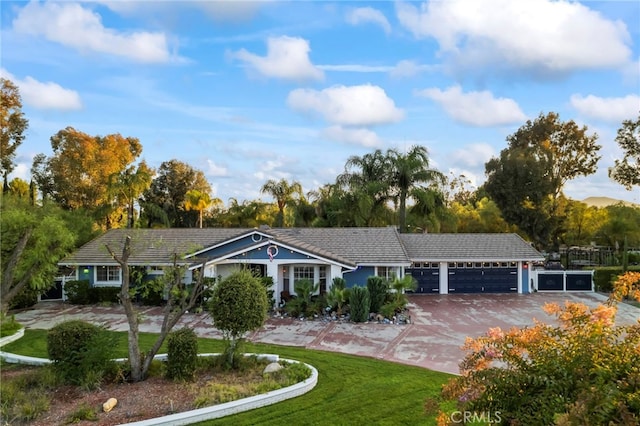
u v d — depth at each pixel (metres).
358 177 44.19
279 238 25.20
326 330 19.75
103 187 49.91
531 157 46.78
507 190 46.69
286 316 22.52
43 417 10.15
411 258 30.70
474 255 31.02
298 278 25.97
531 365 5.91
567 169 53.34
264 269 26.08
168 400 10.97
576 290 31.69
